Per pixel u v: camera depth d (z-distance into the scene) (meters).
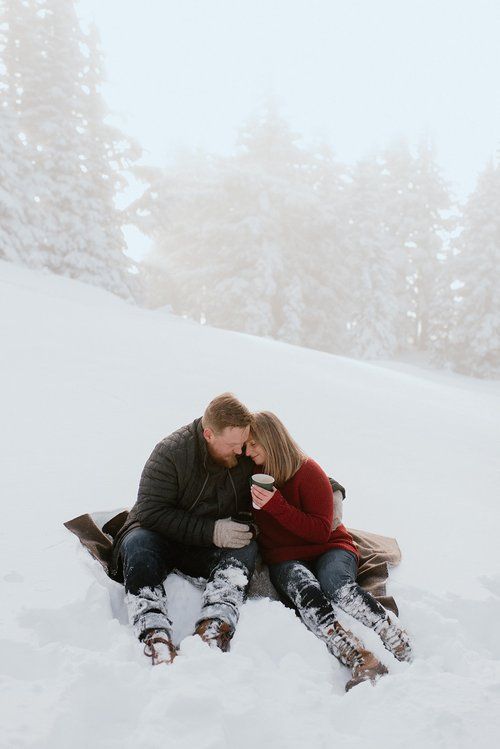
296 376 8.94
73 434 4.73
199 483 2.93
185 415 5.82
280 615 2.60
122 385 6.38
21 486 3.65
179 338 10.39
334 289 33.00
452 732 1.94
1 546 2.89
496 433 7.52
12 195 20.52
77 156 23.44
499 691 2.17
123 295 24.05
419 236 36.28
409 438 6.41
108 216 24.45
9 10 24.23
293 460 3.01
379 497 4.52
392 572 3.30
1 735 1.70
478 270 30.81
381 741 1.92
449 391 12.21
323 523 2.93
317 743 1.90
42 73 24.05
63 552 2.89
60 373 6.36
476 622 2.95
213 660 2.19
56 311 10.01
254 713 1.95
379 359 30.81
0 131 20.73
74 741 1.79
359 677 2.33
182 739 1.81
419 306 35.97
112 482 3.94
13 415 4.91
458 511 4.40
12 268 16.39
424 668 2.39
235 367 8.59
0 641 2.13
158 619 2.43
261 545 3.04
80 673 2.01
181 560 2.96
